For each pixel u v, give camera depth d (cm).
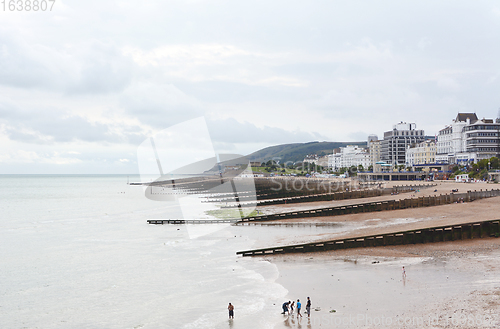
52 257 5541
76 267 4944
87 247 6262
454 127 19675
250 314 3178
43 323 3203
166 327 3022
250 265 4722
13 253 5850
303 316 3067
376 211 9019
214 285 3984
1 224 9300
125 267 4859
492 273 3838
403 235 5375
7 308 3547
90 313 3381
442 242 5378
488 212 7375
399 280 3809
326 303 3316
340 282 3869
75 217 10694
